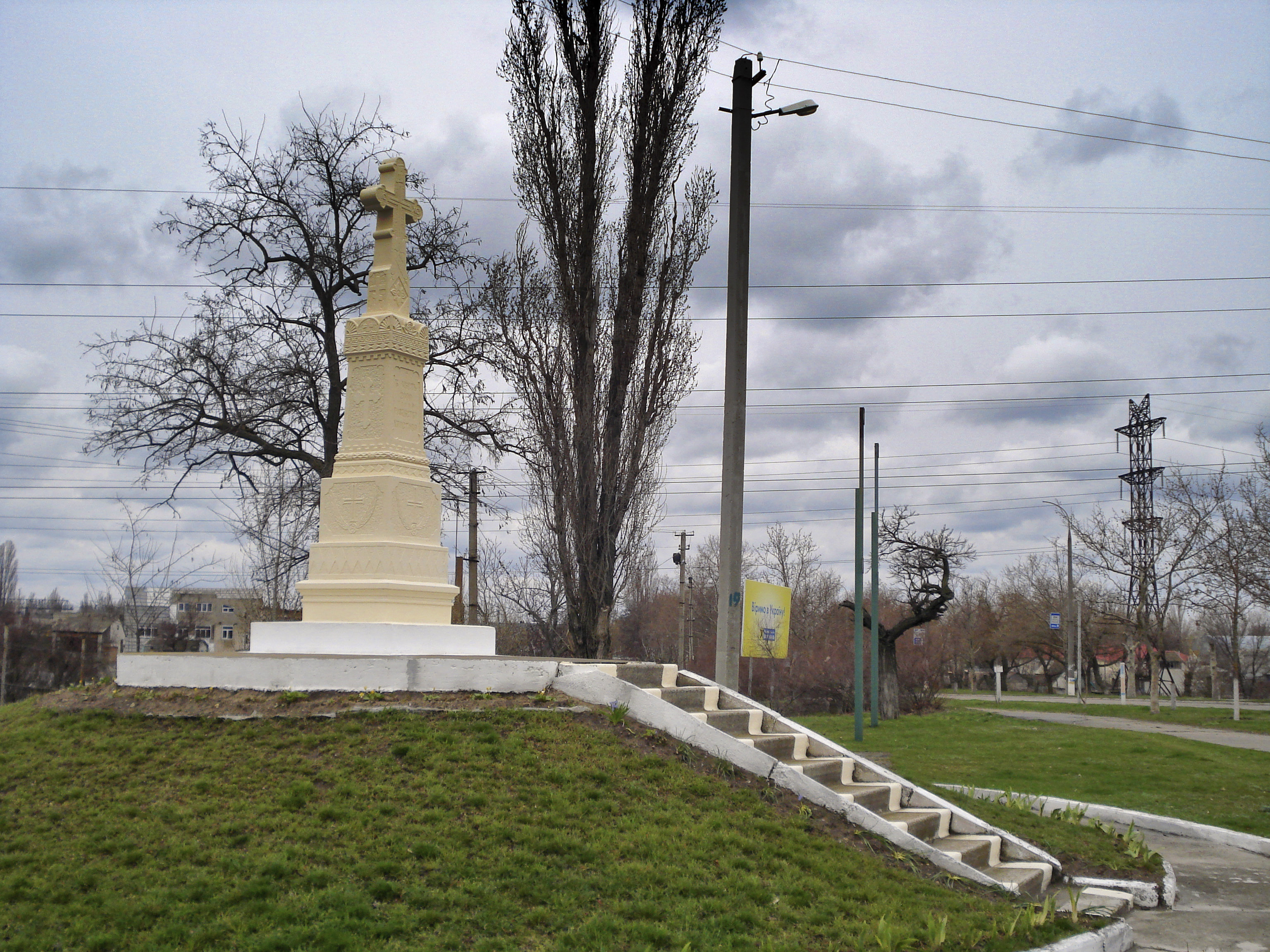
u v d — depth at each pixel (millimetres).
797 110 14273
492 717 9648
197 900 6539
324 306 26000
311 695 9977
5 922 6297
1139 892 10062
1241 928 9273
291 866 6949
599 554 18438
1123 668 55406
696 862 7691
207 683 10438
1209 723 35688
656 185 18938
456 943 6188
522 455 25344
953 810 10805
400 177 12320
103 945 5996
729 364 14117
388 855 7223
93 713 10055
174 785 8367
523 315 18969
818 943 6816
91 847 7305
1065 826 12555
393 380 11820
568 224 19016
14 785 8539
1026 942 7523
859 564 26328
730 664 13695
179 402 24406
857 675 25922
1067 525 49156
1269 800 16688
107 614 48531
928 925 7242
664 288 18859
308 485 25828
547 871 7199
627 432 18641
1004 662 77125
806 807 9164
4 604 47906
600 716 9984
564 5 19281
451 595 12133
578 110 19219
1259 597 23219
